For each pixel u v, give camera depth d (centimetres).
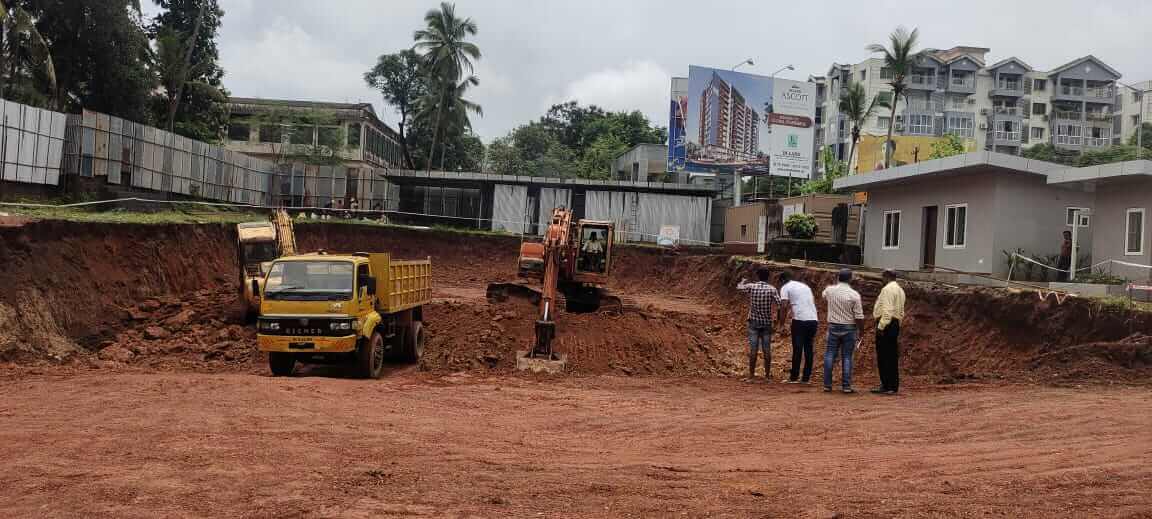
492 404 1254
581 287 2433
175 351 1878
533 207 4647
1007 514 590
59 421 980
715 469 784
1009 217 2227
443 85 5641
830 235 3681
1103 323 1531
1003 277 2217
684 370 1988
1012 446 879
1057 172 2136
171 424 959
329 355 1524
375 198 4725
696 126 4550
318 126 5747
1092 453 809
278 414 1052
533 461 820
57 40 3381
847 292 1410
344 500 641
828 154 5478
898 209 2770
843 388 1400
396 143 7131
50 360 1742
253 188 4359
